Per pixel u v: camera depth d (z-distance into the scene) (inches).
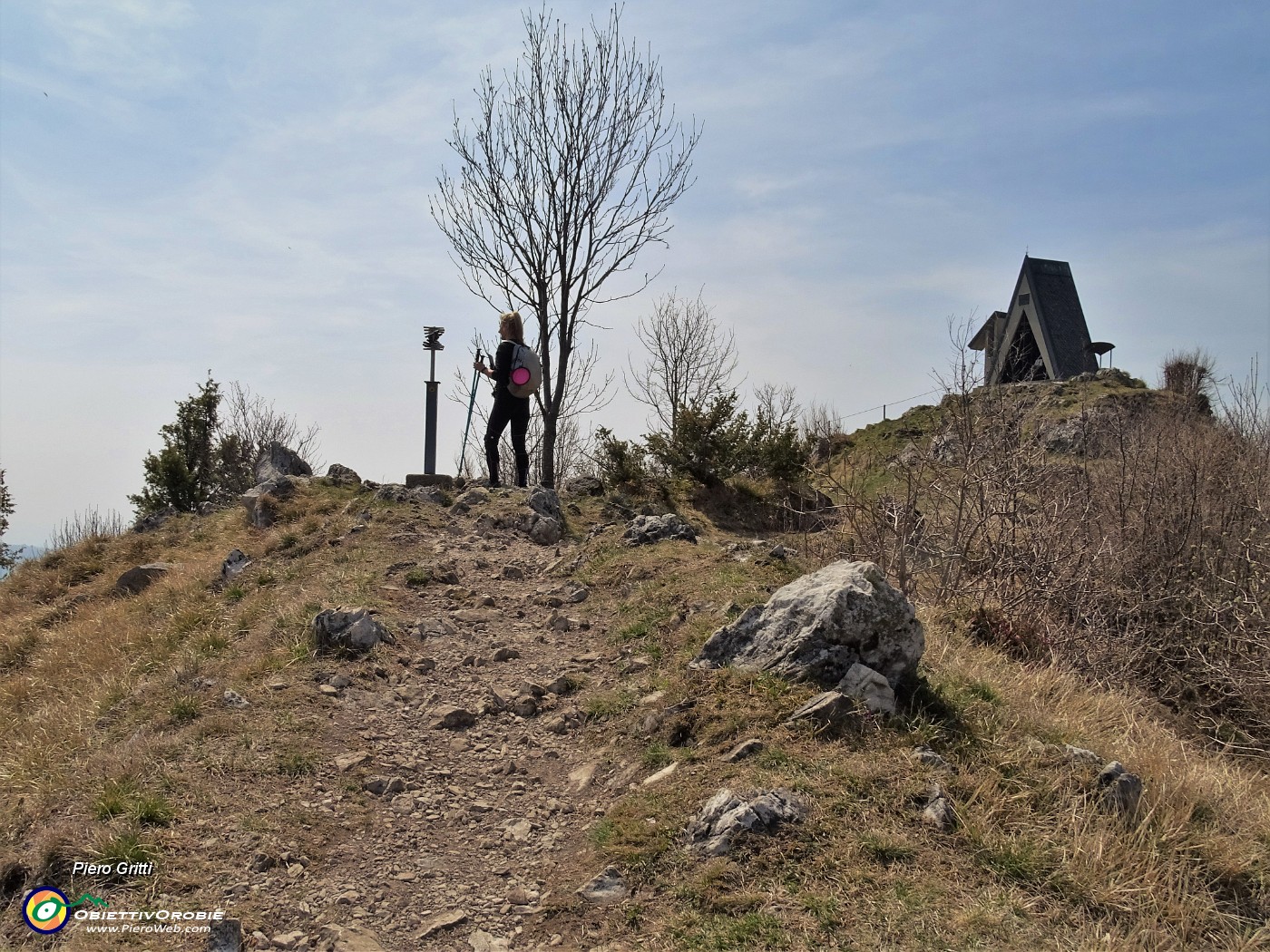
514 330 437.1
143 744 200.2
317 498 462.9
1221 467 508.7
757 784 169.2
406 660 256.7
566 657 266.2
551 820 184.1
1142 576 424.5
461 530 389.1
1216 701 377.7
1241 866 162.6
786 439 720.3
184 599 361.1
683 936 137.6
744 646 220.2
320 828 174.1
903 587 335.9
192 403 880.3
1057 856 153.8
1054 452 542.6
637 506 565.3
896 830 157.2
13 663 382.6
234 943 138.7
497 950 143.3
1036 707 224.4
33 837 166.6
